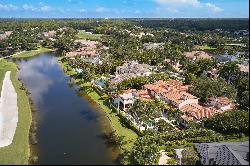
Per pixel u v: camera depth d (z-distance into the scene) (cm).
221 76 17512
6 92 16138
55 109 13612
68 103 14450
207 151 8875
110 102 14288
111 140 10462
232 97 13925
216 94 13912
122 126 11625
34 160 9181
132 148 9631
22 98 15150
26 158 9331
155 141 9912
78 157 9331
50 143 10288
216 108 12788
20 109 13550
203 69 19262
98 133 11075
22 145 10162
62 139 10588
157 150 9131
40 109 13600
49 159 9250
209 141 10088
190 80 16338
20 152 9700
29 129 11469
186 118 11631
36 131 11269
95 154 9525
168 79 17538
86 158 9275
